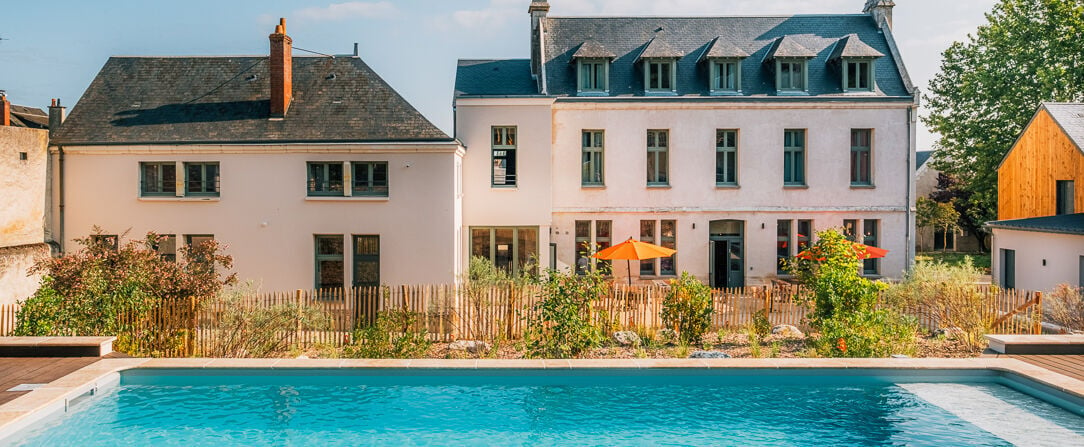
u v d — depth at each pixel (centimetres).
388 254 1950
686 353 1362
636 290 1611
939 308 1581
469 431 1001
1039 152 2723
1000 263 2523
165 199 1945
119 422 1003
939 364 1189
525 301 1570
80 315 1342
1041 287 2250
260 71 2155
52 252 1914
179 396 1115
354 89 2089
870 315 1356
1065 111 2627
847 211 2439
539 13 2586
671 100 2366
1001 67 3167
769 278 2434
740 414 1062
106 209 1956
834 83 2481
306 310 1507
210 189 1966
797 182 2467
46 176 1923
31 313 1343
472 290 1559
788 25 2641
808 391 1152
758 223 2431
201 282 1473
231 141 1950
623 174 2392
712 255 2472
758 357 1353
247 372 1168
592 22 2620
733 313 1641
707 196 2414
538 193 2184
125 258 1446
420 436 982
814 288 1571
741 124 2400
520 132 2173
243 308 1430
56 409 998
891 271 2462
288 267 1952
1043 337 1303
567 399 1123
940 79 3428
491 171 2178
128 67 2173
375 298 1636
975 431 982
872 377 1187
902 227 2456
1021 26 3095
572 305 1337
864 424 1015
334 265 1975
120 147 1928
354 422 1028
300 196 1944
